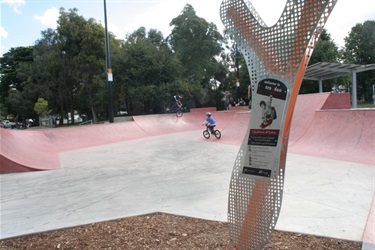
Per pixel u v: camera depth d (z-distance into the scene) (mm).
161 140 13609
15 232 3268
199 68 27391
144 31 30703
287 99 1815
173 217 3494
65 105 34312
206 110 25750
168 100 22547
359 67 14039
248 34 2064
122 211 3885
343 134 8172
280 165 1865
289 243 2602
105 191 5098
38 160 8547
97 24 25469
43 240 2975
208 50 27312
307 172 5711
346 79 27969
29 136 10680
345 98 10430
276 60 1887
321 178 5215
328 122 8977
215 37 27984
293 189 4594
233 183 2131
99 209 4055
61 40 26312
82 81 25922
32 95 32844
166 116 19391
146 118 18062
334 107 10219
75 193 5070
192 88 24234
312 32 1691
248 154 2037
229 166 6828
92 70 25094
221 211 3658
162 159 8281
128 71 22016
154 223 3277
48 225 3455
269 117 1912
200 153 9109
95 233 3057
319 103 10219
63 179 6289
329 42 25844
